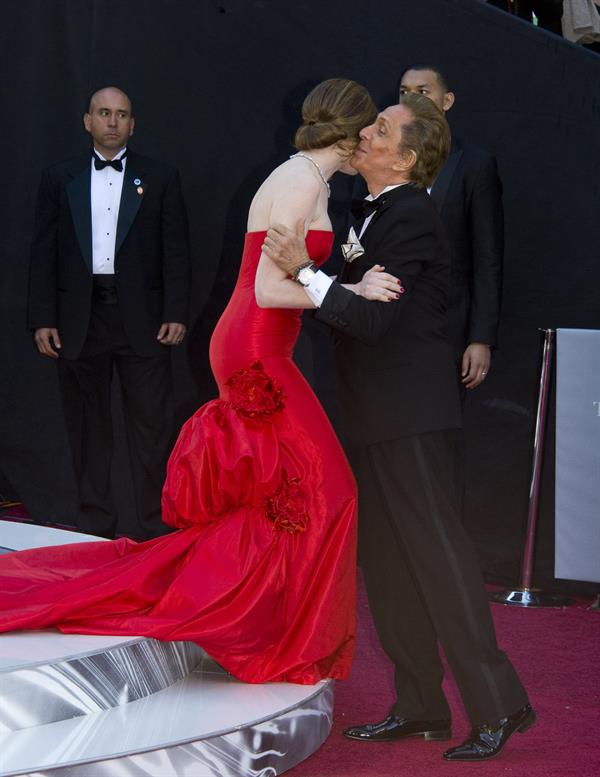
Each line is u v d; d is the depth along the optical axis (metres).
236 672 9.59
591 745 9.62
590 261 15.44
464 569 9.09
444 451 9.34
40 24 17.69
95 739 8.12
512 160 15.59
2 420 18.25
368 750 9.42
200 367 17.47
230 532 9.70
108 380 16.44
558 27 17.69
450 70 15.73
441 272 9.40
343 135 9.65
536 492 14.93
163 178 16.17
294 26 16.61
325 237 9.75
